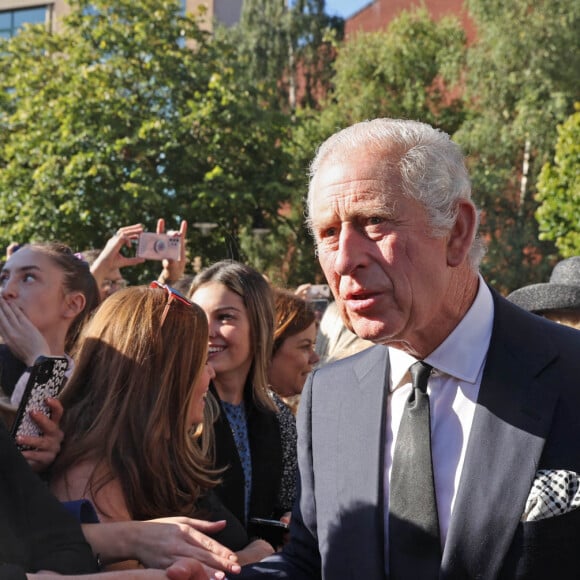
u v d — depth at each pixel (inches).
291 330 148.1
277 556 84.0
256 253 990.4
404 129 70.0
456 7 1196.5
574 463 67.6
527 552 66.5
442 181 68.9
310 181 73.5
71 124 872.3
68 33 962.1
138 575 73.9
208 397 117.6
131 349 90.7
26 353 111.7
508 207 941.2
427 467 71.2
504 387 71.2
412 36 1066.7
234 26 1214.9
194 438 113.3
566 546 66.3
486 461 69.4
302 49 1195.3
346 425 78.5
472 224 71.4
